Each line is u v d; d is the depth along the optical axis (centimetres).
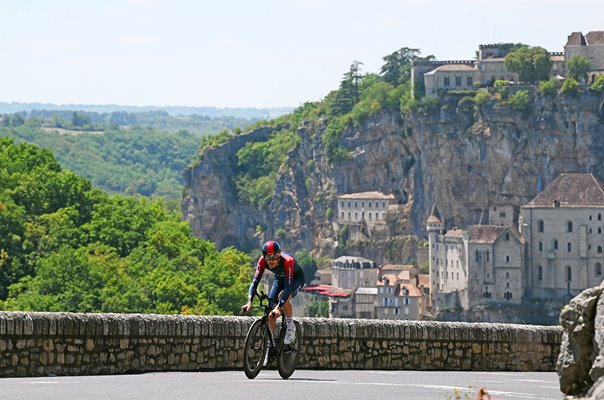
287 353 5656
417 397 4881
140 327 6134
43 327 5844
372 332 6775
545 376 6519
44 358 5850
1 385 5153
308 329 6619
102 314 6066
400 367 6844
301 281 5653
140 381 5434
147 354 6162
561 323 4059
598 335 3884
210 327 6344
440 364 6938
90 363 5978
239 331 6419
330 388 5206
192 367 6297
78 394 4822
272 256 5594
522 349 7106
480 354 7019
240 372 6194
